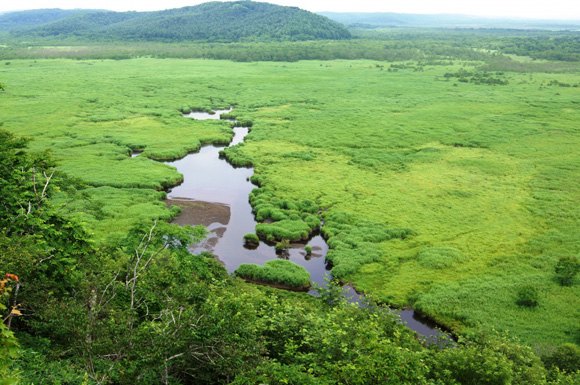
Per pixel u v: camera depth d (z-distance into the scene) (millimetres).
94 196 75125
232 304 23156
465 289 52125
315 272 58250
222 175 94500
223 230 69000
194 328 21359
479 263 58469
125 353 20391
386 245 63438
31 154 37312
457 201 79125
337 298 37438
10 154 34562
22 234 26906
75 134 115438
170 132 121812
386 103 162375
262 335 26906
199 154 108688
